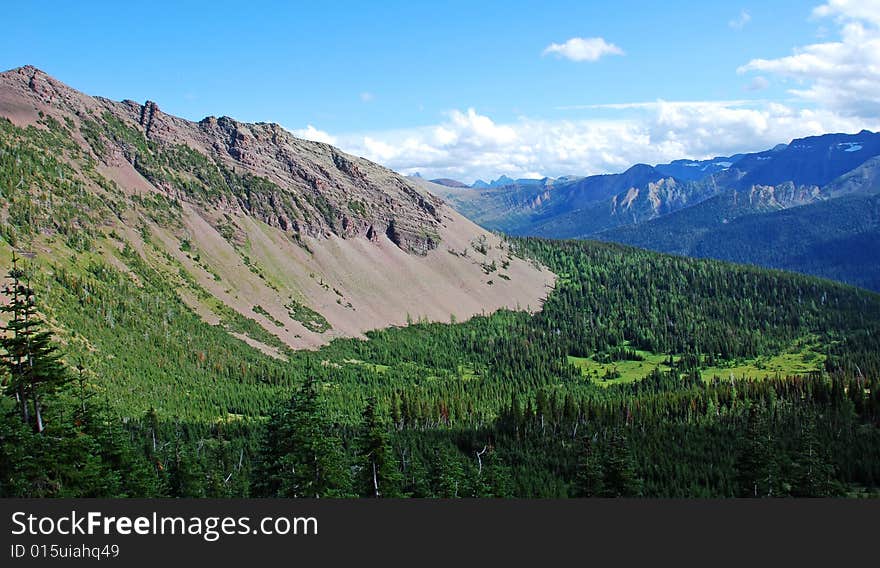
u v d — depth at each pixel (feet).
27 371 241.35
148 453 489.67
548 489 498.69
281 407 296.71
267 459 291.58
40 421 250.16
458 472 394.73
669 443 613.11
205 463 496.23
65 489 249.55
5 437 236.02
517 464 584.81
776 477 411.95
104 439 301.22
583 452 534.78
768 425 638.94
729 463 556.51
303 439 281.13
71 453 253.44
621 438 447.83
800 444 538.06
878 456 559.38
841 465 543.39
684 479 524.93
